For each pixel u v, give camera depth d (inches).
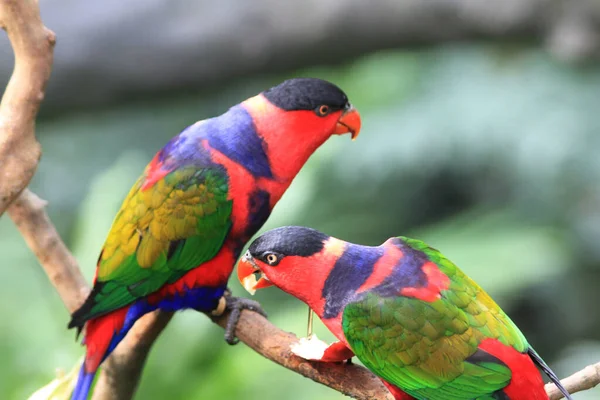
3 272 403.5
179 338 366.6
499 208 529.7
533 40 408.8
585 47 384.2
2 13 168.4
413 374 216.5
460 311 216.8
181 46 397.7
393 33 402.3
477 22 392.2
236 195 265.9
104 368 257.4
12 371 358.3
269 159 270.5
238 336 253.0
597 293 524.7
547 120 498.6
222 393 360.8
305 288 221.5
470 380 212.5
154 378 362.0
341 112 276.4
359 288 220.1
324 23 395.5
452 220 532.7
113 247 261.7
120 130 565.6
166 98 422.6
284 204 446.3
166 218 261.0
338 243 222.7
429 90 531.8
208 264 263.6
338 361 227.8
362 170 520.1
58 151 564.4
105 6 395.2
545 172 496.1
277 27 398.9
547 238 497.7
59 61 391.9
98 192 395.5
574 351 496.7
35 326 372.2
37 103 175.3
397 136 515.2
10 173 175.2
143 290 257.3
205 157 266.7
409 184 532.4
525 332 546.0
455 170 520.4
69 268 249.4
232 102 551.5
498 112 508.7
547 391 215.0
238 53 403.9
